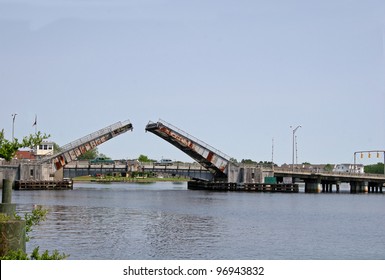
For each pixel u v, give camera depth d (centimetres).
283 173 13250
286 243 4094
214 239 4200
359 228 5272
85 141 11544
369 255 3638
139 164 12606
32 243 3797
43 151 16000
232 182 12644
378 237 4553
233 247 3831
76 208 6875
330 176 14075
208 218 5906
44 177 11675
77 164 12431
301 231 4903
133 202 8306
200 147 11838
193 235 4412
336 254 3662
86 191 11812
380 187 16525
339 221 6003
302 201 9688
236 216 6228
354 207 8462
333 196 12275
